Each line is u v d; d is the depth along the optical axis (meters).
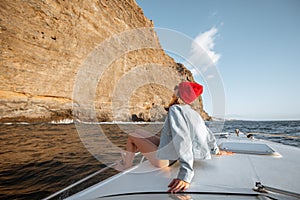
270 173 1.04
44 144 5.01
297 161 1.28
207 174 1.02
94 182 2.19
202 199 0.76
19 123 13.52
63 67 16.25
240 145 1.71
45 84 15.36
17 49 14.07
